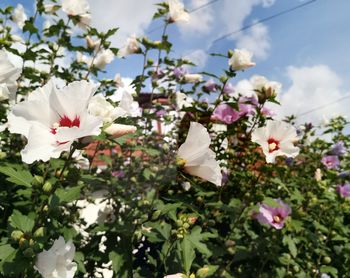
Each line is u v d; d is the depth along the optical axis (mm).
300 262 3898
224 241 3561
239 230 3922
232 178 3674
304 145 5777
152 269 3561
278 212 3396
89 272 3566
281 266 3752
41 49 3684
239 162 3740
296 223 3377
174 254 2848
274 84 3227
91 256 3059
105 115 1528
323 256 4223
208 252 2582
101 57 4242
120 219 3750
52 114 1474
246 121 3541
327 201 4309
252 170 3652
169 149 3824
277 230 3539
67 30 4152
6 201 2617
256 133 2703
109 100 2246
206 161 1942
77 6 3816
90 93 1419
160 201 2947
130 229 2811
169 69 4633
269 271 3703
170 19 3977
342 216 4645
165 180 2590
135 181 3984
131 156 4207
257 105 3502
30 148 1366
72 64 4410
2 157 2537
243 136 3648
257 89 3270
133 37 4023
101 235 3297
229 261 3750
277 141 2746
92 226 3473
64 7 3822
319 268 3830
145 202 2949
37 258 1674
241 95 3605
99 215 4070
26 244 1668
